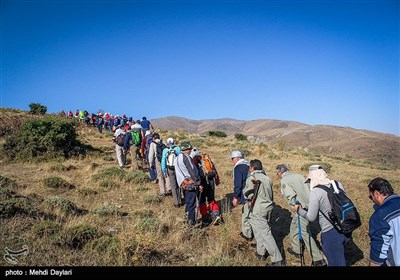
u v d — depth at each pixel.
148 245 5.88
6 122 22.11
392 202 4.12
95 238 6.19
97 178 11.37
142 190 10.58
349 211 4.71
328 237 4.93
